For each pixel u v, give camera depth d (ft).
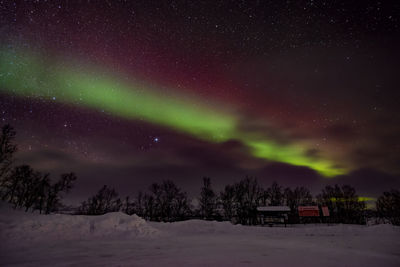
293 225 120.88
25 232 39.27
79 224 48.57
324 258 26.81
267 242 43.83
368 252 32.12
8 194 102.53
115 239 44.50
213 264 22.89
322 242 44.32
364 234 62.90
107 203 173.99
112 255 28.53
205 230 73.05
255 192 169.58
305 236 57.67
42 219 46.47
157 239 47.06
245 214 158.71
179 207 168.55
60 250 32.01
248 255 28.43
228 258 26.25
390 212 130.31
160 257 27.02
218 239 48.75
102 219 54.13
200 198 166.91
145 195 176.35
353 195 160.76
